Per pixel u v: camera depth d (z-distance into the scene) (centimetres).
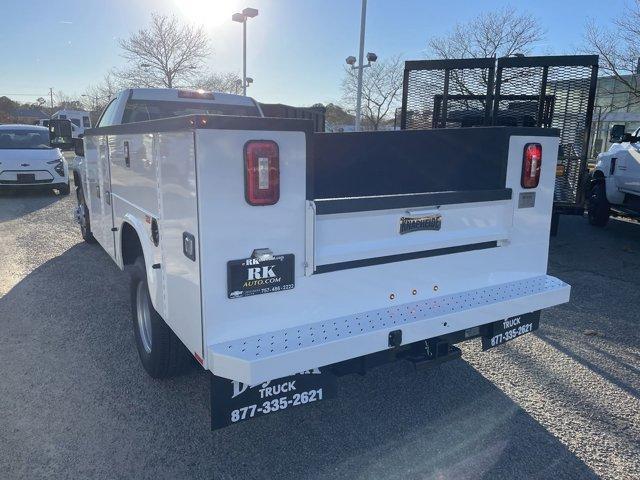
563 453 297
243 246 233
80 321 479
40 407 337
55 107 8250
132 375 380
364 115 3384
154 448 298
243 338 241
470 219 312
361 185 410
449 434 315
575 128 801
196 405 342
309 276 252
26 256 703
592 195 1039
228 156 223
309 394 266
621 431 320
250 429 319
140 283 364
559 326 488
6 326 466
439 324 285
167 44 3247
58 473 275
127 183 376
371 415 336
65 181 1332
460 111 882
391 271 282
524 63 803
